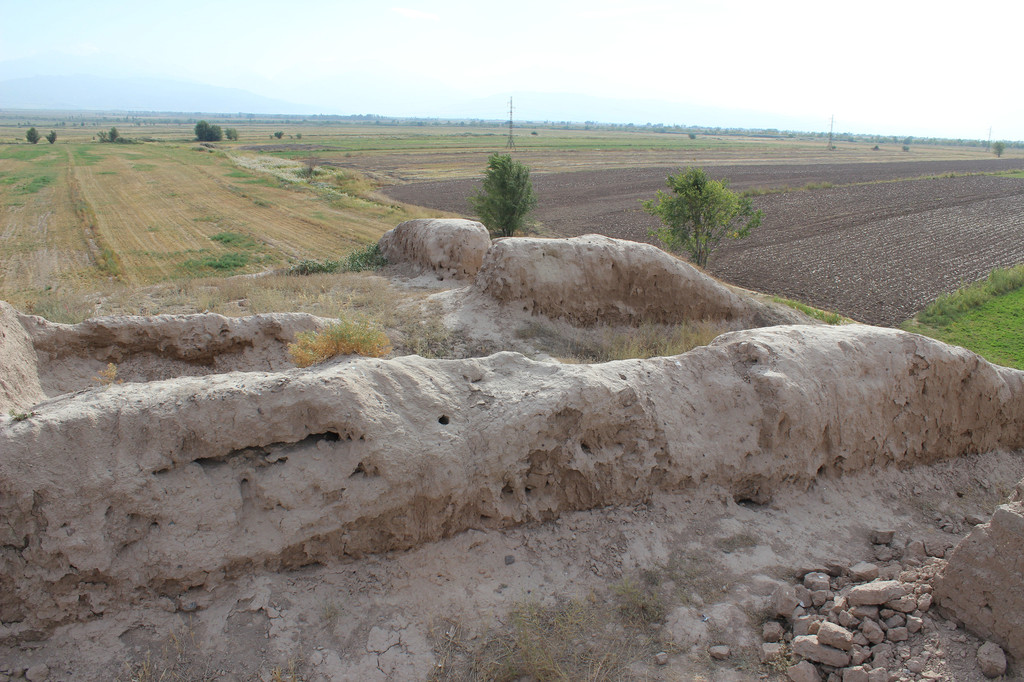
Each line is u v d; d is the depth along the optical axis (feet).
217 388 18.65
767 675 16.96
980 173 240.73
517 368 22.80
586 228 128.67
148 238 102.17
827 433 23.86
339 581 18.54
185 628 16.92
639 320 48.52
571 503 21.47
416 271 61.21
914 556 20.90
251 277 63.67
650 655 17.49
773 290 85.05
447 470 19.44
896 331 27.14
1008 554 16.49
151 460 17.40
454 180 197.47
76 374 28.43
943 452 27.20
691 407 23.22
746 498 23.40
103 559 16.58
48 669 15.69
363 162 244.83
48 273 81.56
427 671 16.74
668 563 20.20
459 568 19.40
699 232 83.92
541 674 16.61
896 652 16.88
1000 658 16.03
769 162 297.74
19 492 15.93
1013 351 62.64
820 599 18.86
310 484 18.48
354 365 20.65
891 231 128.26
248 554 17.84
